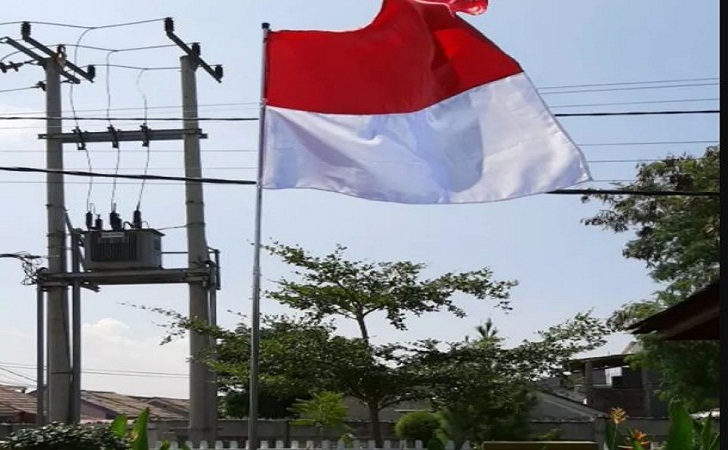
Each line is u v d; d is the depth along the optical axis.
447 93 13.99
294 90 14.45
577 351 34.19
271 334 34.78
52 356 39.81
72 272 39.66
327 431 41.94
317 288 33.91
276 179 14.21
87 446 18.45
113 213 39.59
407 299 33.78
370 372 33.16
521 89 13.78
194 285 38.09
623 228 43.62
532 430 40.00
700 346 42.75
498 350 34.06
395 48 14.25
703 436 18.62
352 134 14.27
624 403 78.56
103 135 38.28
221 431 52.16
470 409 36.22
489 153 13.73
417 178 13.95
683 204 42.09
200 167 37.41
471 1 14.05
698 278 41.56
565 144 13.51
